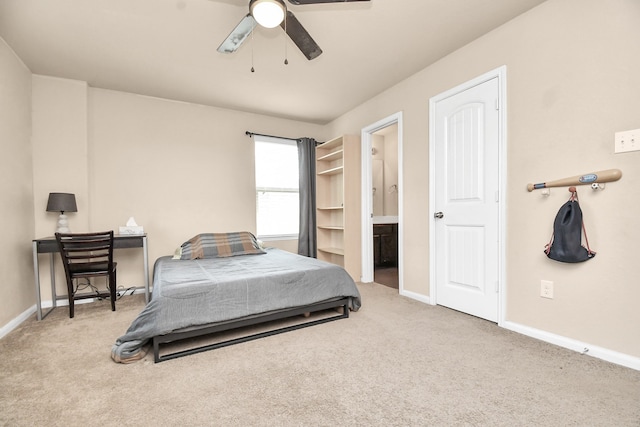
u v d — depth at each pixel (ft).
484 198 8.13
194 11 7.06
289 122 15.23
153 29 7.73
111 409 4.61
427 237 9.88
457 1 6.77
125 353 6.06
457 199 8.89
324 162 15.64
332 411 4.52
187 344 6.90
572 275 6.39
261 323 8.23
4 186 7.98
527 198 7.14
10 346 6.90
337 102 12.91
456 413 4.43
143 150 12.05
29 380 5.43
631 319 5.60
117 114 11.60
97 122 11.29
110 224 11.51
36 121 9.89
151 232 12.18
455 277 9.00
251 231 14.14
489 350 6.43
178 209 12.67
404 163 10.78
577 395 4.82
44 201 10.00
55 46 8.41
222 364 5.99
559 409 4.48
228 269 8.75
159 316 6.23
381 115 11.91
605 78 5.90
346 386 5.17
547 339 6.77
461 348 6.55
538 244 6.95
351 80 10.78
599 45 5.98
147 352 6.48
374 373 5.58
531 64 7.06
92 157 11.21
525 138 7.18
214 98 12.39
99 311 9.45
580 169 6.24
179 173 12.69
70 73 10.03
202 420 4.35
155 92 11.73
